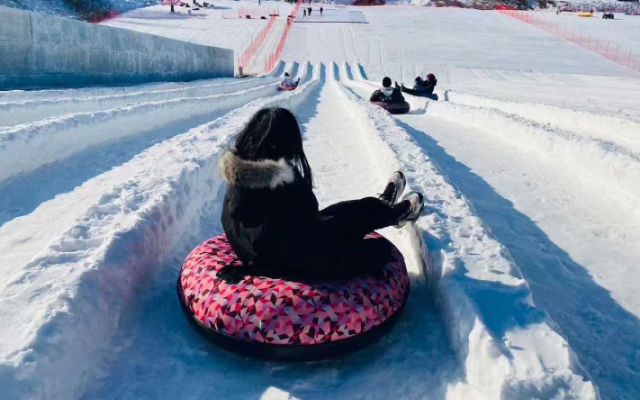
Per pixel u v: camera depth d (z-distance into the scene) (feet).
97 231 11.94
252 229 8.50
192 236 14.92
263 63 163.32
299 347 8.58
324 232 8.61
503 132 31.40
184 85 74.74
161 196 14.10
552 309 10.78
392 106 47.03
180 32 196.95
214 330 8.92
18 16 47.88
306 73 144.77
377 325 9.03
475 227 12.30
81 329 8.68
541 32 209.97
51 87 51.70
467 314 8.73
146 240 12.00
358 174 21.65
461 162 24.39
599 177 19.58
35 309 8.70
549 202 17.94
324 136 31.78
